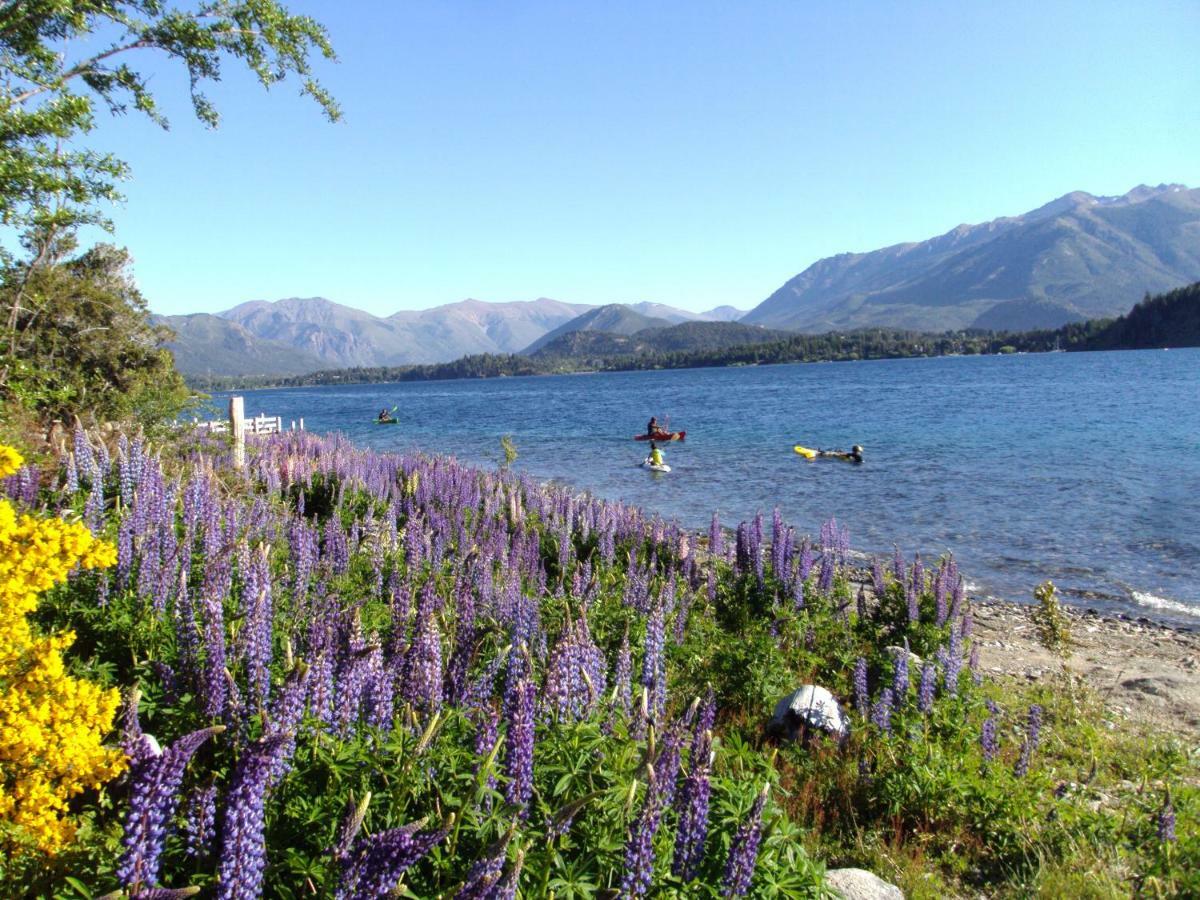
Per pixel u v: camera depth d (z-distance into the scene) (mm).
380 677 4801
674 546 13625
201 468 12547
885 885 5441
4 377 15062
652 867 3678
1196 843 5871
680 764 4434
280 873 3656
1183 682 11188
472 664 5504
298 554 8648
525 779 3910
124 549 7484
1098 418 50469
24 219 13242
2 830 3615
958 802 6719
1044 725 9164
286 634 6695
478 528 13547
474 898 2844
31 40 13539
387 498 16516
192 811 3547
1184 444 37125
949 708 8250
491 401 114625
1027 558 19234
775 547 12227
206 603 4953
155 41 15453
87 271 23422
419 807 4047
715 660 9141
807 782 6992
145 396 20562
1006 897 5820
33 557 4141
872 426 52125
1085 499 25641
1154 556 19172
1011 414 56156
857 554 19547
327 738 4410
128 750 4047
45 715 3762
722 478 32688
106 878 3500
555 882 3586
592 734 4656
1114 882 5711
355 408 106000
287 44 16312
